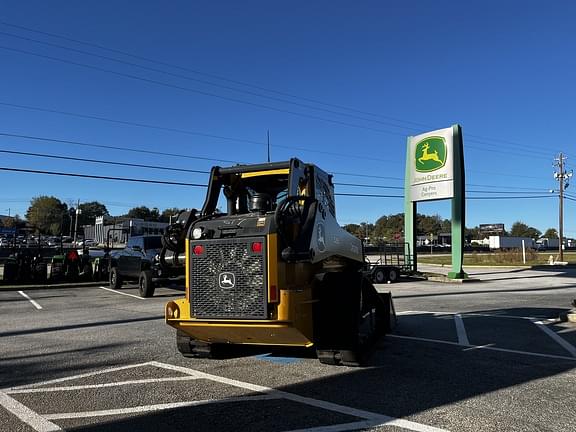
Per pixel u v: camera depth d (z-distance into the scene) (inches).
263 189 300.2
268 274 244.7
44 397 232.1
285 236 256.2
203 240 261.0
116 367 289.6
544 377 265.6
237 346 340.2
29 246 1185.4
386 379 260.7
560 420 199.3
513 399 226.7
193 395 234.2
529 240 4033.0
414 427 191.6
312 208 276.7
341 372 275.0
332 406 217.5
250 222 257.1
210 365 292.7
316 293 277.4
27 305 619.2
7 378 267.0
